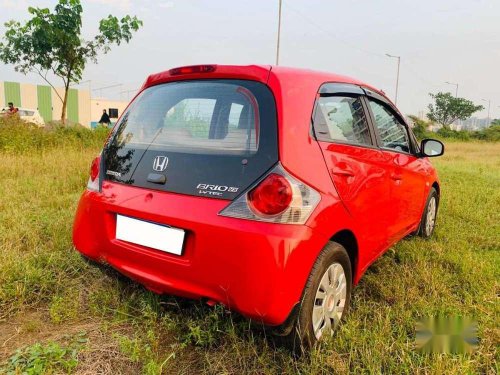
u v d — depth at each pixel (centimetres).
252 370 214
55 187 588
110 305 272
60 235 373
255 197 200
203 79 249
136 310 262
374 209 281
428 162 443
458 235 454
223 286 203
